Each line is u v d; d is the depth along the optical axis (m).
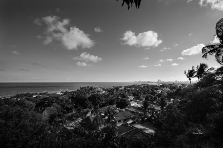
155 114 48.28
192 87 25.12
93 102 95.06
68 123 55.94
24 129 22.38
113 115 55.56
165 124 22.33
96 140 22.47
